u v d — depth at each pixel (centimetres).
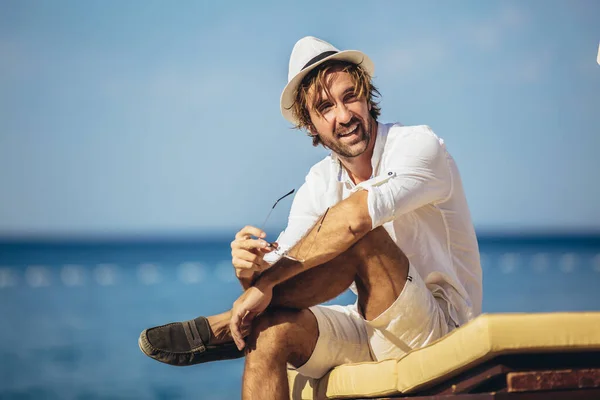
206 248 14588
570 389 269
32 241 17188
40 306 4188
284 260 351
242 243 351
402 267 351
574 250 11600
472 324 268
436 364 288
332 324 371
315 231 347
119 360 2002
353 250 351
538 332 262
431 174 367
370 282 353
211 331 382
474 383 280
